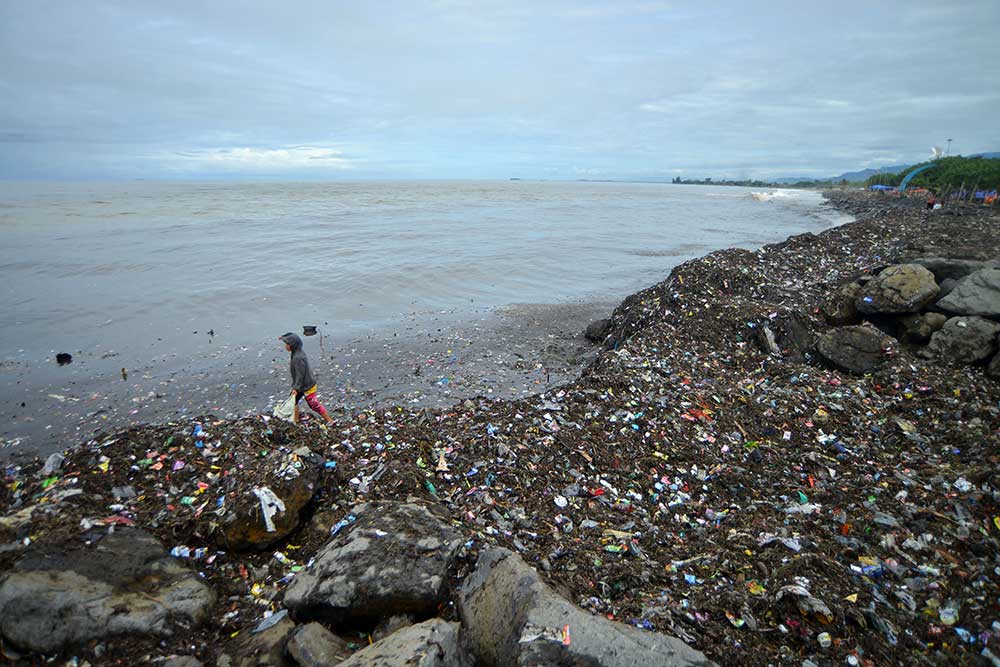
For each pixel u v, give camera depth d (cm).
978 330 1179
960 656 471
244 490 664
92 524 600
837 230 2848
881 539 634
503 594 484
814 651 477
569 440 896
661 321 1531
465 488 773
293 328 1864
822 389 1094
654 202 10812
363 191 15900
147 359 1551
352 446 859
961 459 820
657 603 533
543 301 2314
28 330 1769
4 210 6134
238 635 510
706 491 800
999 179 5994
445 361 1571
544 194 14825
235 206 7744
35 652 456
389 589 509
